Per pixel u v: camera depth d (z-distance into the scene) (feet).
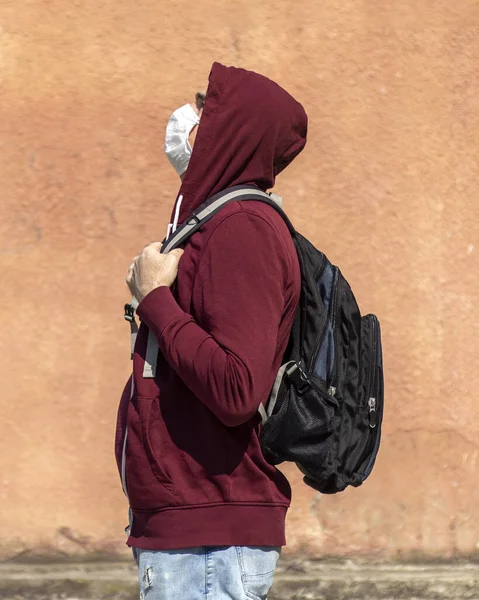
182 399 7.18
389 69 14.70
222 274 6.93
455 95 14.84
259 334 6.84
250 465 7.15
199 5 14.29
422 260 14.71
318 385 7.55
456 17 14.85
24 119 13.98
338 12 14.60
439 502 14.67
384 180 14.64
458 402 14.75
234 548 7.07
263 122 7.47
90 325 14.01
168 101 14.17
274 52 14.43
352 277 14.49
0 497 13.83
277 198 7.82
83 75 14.05
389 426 14.56
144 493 7.11
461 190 14.84
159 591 7.11
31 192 13.97
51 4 14.02
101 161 14.06
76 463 13.96
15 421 13.87
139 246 14.07
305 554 14.33
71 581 13.52
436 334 14.74
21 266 13.93
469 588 14.11
